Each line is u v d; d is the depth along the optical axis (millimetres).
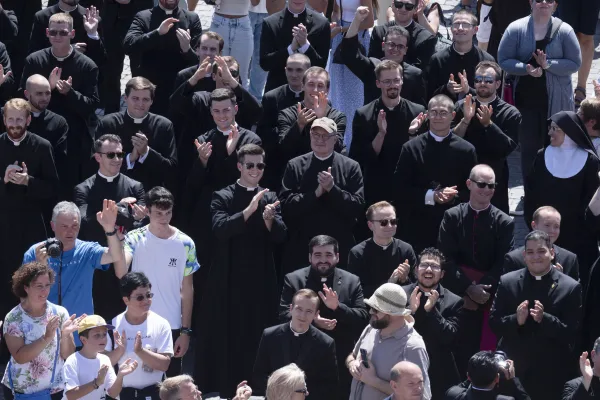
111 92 55656
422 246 43188
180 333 39469
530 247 37125
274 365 35500
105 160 41406
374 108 45500
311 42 50219
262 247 40562
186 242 39406
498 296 37812
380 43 50781
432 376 37094
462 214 40969
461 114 45812
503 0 55125
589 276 40594
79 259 37812
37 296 34438
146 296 35812
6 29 52844
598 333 40250
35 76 44969
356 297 37906
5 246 43000
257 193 40406
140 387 35719
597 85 46031
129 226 39469
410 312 33812
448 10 65875
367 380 33875
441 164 43094
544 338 37000
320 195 41219
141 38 49562
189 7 60625
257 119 46312
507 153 44594
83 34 51844
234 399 32688
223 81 45500
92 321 33812
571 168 42750
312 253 37906
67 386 33688
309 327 35469
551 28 49156
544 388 37312
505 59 49469
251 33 55188
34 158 43219
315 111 44062
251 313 40469
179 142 46406
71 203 37938
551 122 43531
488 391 32750
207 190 43625
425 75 49375
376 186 45406
